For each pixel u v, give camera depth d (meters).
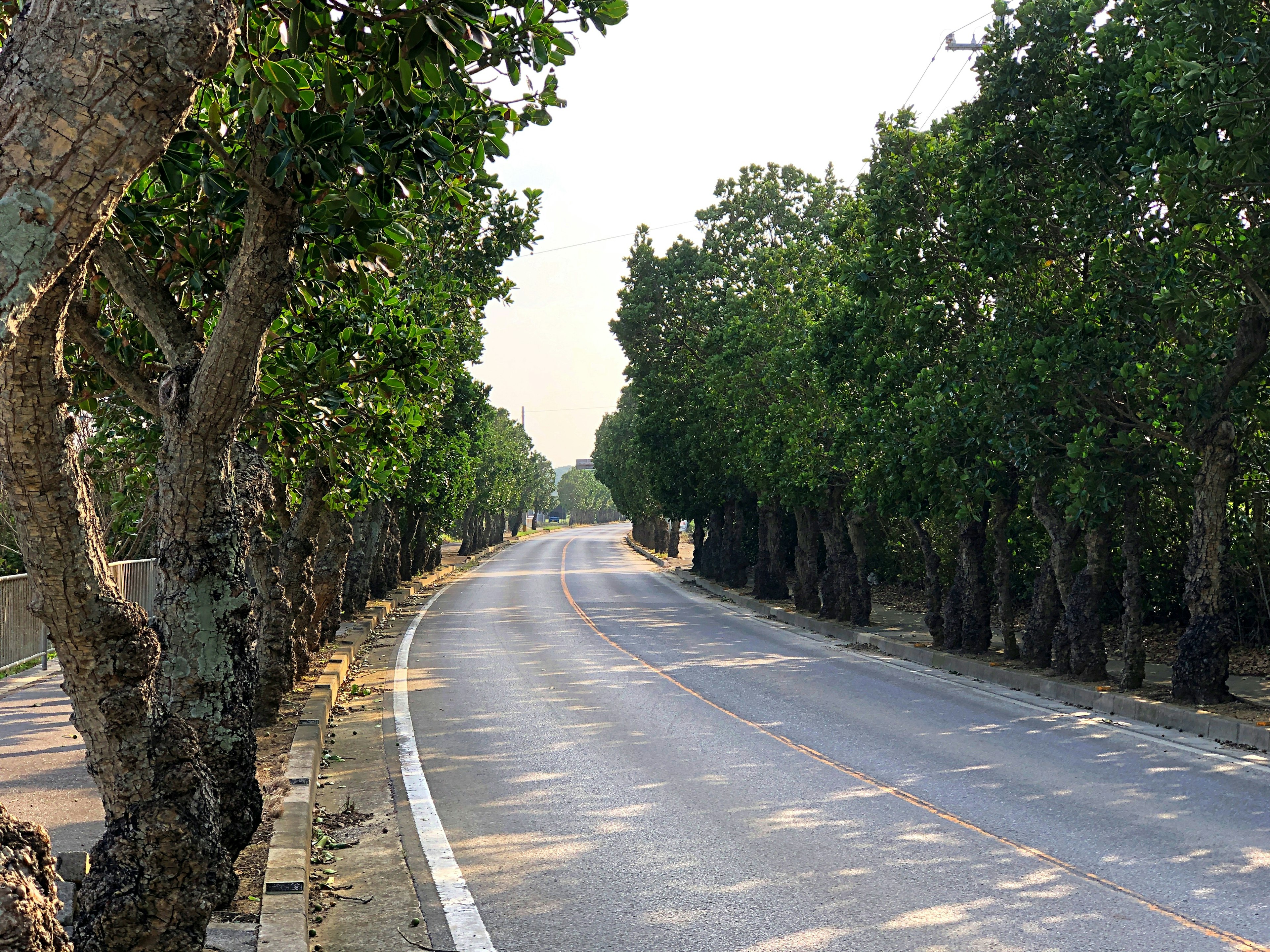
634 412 76.69
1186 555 20.36
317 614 17.72
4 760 9.66
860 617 23.58
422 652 20.66
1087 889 6.82
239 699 5.80
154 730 4.49
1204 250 13.12
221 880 4.59
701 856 7.65
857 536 23.48
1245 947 5.81
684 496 43.66
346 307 9.58
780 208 38.06
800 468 24.52
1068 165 14.16
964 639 18.48
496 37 5.94
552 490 153.25
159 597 5.78
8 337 2.35
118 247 5.80
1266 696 13.71
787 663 18.70
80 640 4.28
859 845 7.88
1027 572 25.00
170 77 2.47
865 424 18.75
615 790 9.62
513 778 10.13
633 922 6.36
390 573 37.50
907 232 17.36
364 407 10.61
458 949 5.98
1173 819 8.46
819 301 25.58
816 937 6.08
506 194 19.83
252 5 4.86
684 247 41.62
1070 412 14.39
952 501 17.28
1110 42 13.52
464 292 19.92
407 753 11.34
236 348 5.37
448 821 8.68
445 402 14.17
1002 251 14.88
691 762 10.78
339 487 13.23
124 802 4.48
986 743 11.63
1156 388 14.12
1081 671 15.27
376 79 5.14
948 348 17.75
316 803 9.20
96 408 10.05
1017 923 6.24
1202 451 13.61
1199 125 11.25
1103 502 13.76
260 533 11.83
